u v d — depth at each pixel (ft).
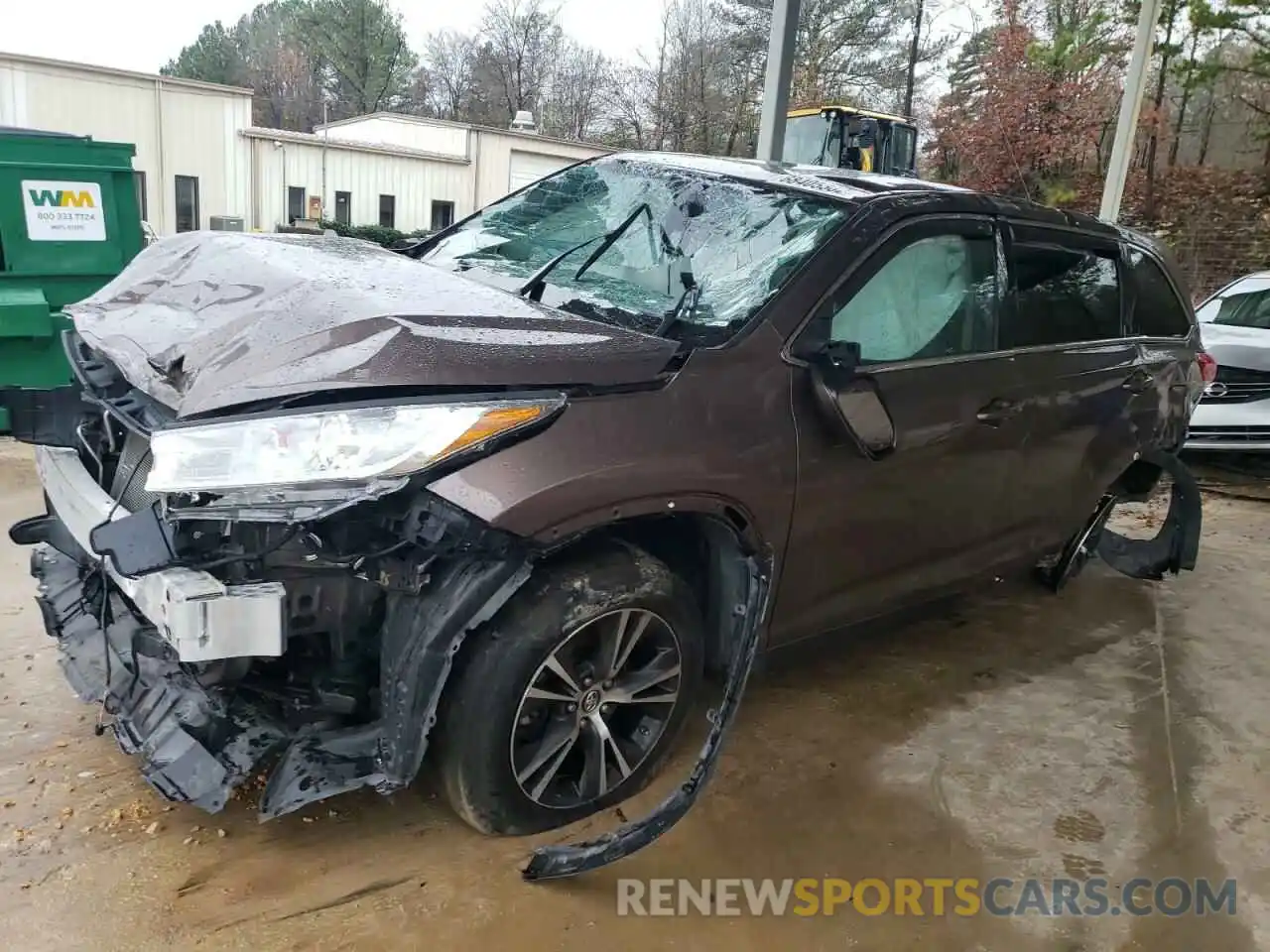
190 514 6.97
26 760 9.37
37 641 11.71
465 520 7.17
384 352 7.30
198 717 7.77
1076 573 16.52
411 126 86.02
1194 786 10.68
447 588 7.55
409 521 7.21
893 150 47.32
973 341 11.46
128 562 7.06
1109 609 15.88
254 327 7.95
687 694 9.30
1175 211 67.15
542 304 9.29
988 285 11.69
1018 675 13.16
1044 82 69.62
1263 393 23.94
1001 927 8.31
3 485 17.33
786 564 9.62
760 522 9.04
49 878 7.86
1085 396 13.15
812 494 9.48
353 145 74.49
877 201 10.61
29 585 13.24
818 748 10.89
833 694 12.23
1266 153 68.18
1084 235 13.52
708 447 8.46
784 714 11.60
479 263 11.53
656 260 10.55
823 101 110.42
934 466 10.89
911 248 10.62
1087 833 9.71
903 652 13.69
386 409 7.07
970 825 9.70
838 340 9.78
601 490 7.72
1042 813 9.99
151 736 7.89
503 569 7.55
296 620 7.66
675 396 8.38
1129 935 8.30
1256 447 23.90
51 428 9.54
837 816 9.66
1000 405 11.62
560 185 12.90
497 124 174.70
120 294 9.84
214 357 7.68
